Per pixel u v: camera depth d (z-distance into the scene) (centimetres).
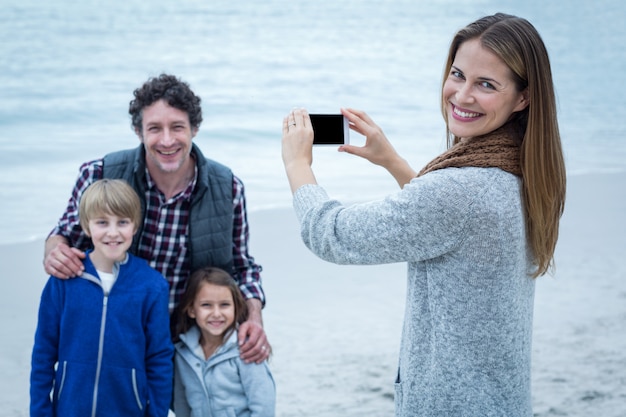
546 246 218
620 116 1670
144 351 319
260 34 2520
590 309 593
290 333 556
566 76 2216
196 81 1848
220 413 345
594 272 676
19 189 976
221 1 2966
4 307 588
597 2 3694
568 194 939
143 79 1831
